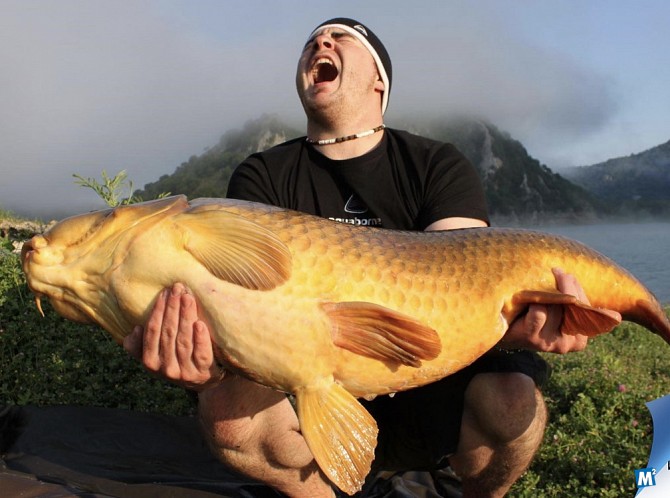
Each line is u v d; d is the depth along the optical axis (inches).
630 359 239.8
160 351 86.3
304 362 85.5
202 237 83.4
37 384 163.6
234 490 126.3
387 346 86.7
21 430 146.9
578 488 132.2
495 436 114.7
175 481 129.9
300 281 85.0
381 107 138.3
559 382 181.3
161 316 84.3
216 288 83.1
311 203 129.6
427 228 122.2
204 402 110.0
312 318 84.6
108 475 131.3
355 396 92.0
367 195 127.6
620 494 128.8
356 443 87.7
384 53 135.9
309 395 87.2
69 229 90.1
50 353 173.3
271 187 131.0
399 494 126.7
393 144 132.1
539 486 135.9
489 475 120.5
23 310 179.5
